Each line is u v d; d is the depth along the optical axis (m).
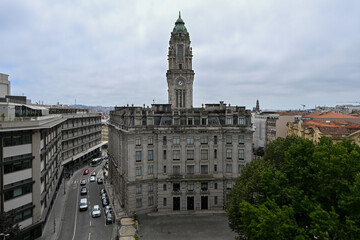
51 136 73.94
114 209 73.44
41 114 66.56
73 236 57.19
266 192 39.78
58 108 119.88
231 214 46.22
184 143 70.69
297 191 35.53
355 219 29.67
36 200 53.88
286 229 30.14
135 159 68.56
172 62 93.19
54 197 79.69
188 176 70.69
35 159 53.72
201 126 71.19
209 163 71.50
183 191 70.62
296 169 38.59
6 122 46.09
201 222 64.19
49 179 70.44
